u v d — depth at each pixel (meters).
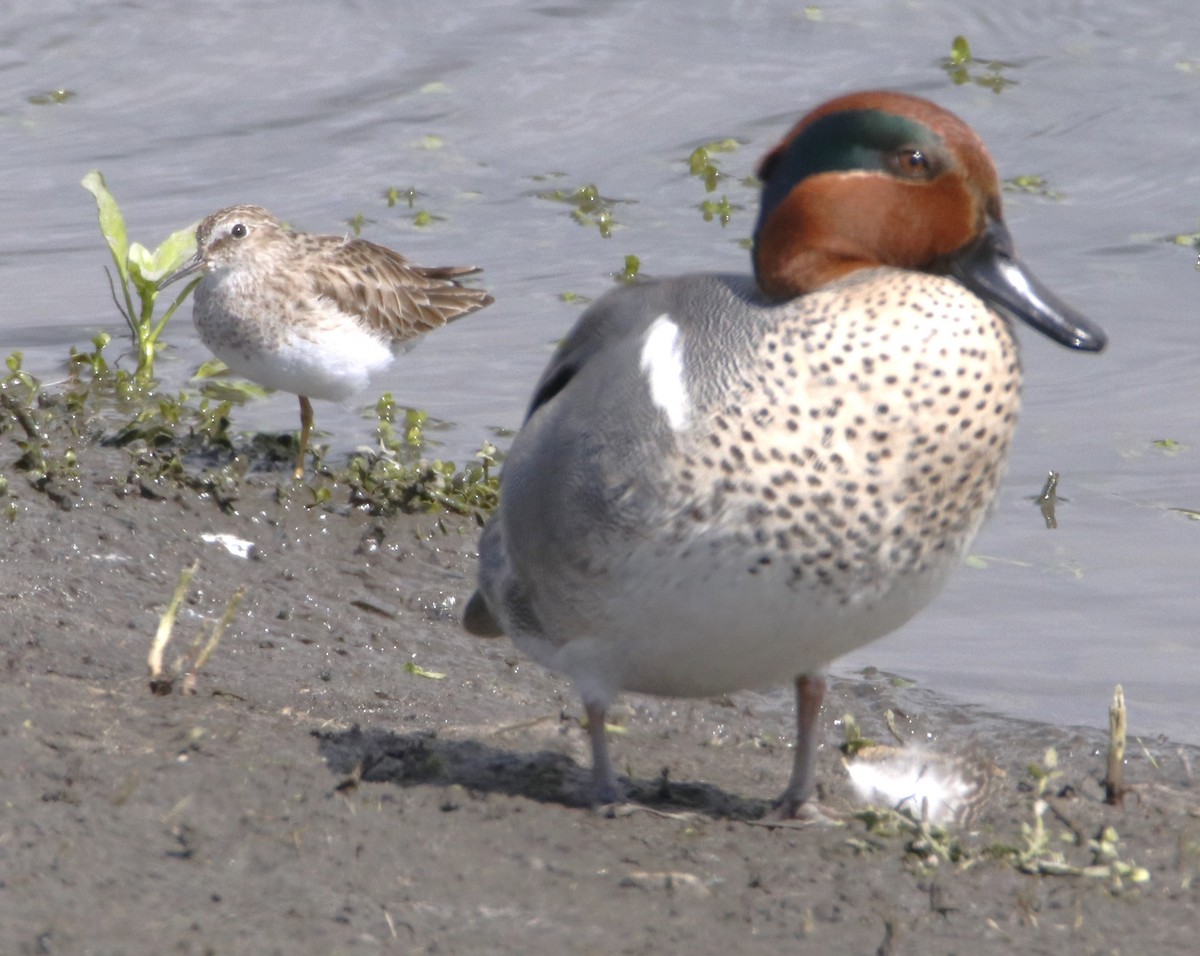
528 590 7.83
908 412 6.96
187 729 8.52
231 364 14.77
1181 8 25.09
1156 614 11.96
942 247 7.43
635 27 24.50
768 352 6.99
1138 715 10.56
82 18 24.53
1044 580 12.48
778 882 7.25
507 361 16.45
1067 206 19.69
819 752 9.75
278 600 11.52
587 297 17.55
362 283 14.84
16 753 7.88
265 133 21.69
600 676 7.70
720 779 9.15
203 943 6.28
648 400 7.11
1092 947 6.86
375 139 21.52
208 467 13.43
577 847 7.49
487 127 21.81
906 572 7.16
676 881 7.15
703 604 7.10
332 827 7.43
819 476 6.91
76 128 21.78
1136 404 15.48
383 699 10.02
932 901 7.10
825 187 7.34
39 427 13.79
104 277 18.22
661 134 21.56
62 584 10.99
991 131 21.62
